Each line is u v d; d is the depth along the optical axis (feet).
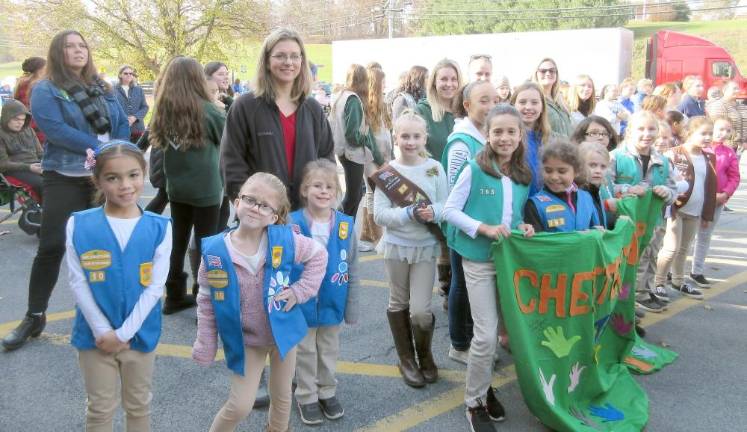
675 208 16.22
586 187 11.38
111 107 12.98
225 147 10.41
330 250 9.93
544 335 9.87
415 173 11.21
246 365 8.38
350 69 19.43
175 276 14.70
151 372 8.57
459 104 13.57
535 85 12.25
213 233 14.12
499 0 171.32
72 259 7.89
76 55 12.34
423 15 180.14
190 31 89.56
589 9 162.40
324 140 11.16
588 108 18.69
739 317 15.49
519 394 11.35
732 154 17.53
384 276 18.54
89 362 8.06
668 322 15.12
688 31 170.60
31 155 21.09
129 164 8.05
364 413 10.59
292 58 10.08
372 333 14.10
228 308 8.03
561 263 9.70
